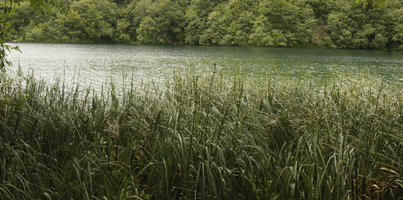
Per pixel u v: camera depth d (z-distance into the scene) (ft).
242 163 10.96
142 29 273.95
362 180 10.76
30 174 10.89
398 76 82.12
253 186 9.80
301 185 10.49
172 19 276.62
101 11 274.16
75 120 15.23
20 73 20.45
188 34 272.31
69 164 11.27
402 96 18.61
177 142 11.43
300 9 241.14
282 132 14.62
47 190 9.73
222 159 10.18
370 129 12.78
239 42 241.35
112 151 12.82
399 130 13.83
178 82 24.45
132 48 212.64
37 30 233.96
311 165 9.56
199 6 281.33
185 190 10.78
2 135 13.37
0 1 15.29
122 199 9.58
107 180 10.66
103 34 266.77
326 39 232.32
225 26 251.19
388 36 221.05
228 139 11.87
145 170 12.18
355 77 25.11
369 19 229.25
